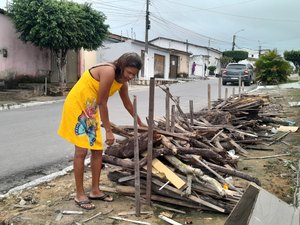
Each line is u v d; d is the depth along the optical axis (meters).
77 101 3.78
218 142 5.68
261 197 2.65
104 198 4.14
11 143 7.31
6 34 16.77
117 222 3.64
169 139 4.34
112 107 12.89
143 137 4.22
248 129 7.93
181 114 6.72
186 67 41.50
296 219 2.72
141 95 17.45
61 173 5.29
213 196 3.85
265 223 2.56
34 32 15.73
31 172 5.46
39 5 15.78
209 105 8.26
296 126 9.16
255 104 8.50
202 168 4.21
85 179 4.89
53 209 3.95
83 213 3.84
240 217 2.70
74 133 3.83
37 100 15.40
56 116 11.08
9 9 16.20
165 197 4.00
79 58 21.53
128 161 4.22
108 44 28.30
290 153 6.43
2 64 16.70
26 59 18.05
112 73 3.72
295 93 19.42
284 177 5.09
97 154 4.02
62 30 16.03
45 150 6.77
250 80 26.22
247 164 5.71
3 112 12.03
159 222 3.63
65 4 16.36
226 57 56.72
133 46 28.45
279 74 27.28
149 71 31.33
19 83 17.70
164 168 3.98
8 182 5.00
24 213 3.86
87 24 16.98
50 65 19.58
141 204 4.01
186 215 3.78
